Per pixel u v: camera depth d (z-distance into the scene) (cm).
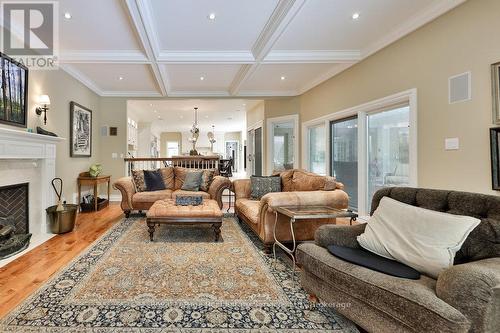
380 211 172
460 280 102
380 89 354
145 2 254
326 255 159
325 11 275
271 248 277
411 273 131
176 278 215
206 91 571
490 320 96
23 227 310
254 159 766
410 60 306
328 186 290
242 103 714
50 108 378
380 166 381
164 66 412
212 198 439
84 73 452
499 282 98
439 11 264
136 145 923
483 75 233
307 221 283
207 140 1434
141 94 567
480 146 236
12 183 292
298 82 518
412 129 304
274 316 166
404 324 111
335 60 384
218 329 153
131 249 280
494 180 225
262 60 381
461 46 251
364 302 130
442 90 270
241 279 215
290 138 623
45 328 151
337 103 449
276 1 257
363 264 143
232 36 329
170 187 486
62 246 288
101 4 257
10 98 291
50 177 354
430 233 137
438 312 99
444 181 268
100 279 211
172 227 371
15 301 179
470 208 141
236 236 332
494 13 225
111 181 570
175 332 149
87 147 503
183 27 305
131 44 345
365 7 269
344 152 457
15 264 240
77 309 169
